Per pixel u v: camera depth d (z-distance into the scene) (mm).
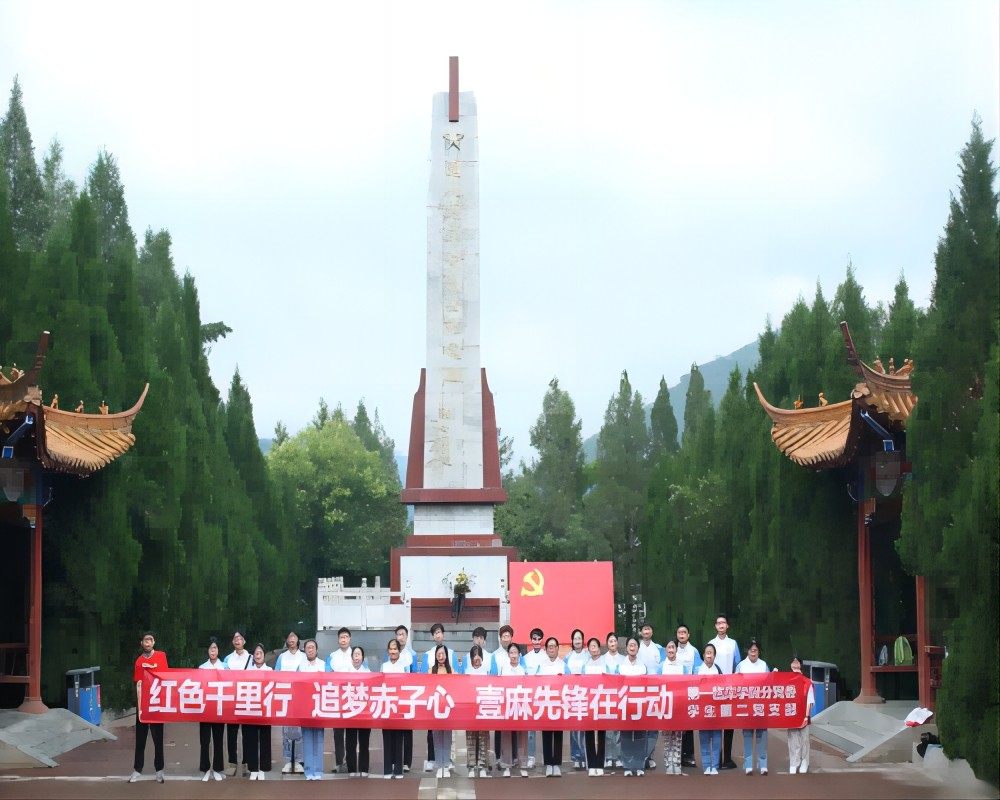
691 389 93125
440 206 54656
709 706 23656
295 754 24484
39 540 30203
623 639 70438
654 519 53406
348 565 85500
